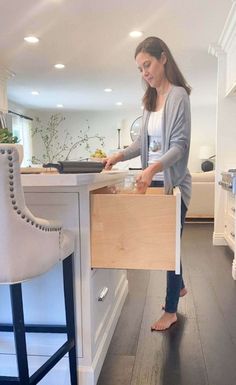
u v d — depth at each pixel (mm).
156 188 1792
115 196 1271
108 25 3246
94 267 1308
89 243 1283
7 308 1355
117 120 8492
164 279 2666
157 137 1808
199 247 3697
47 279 1333
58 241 1056
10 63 4453
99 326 1491
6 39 3578
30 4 2811
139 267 1285
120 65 4570
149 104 1872
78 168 1239
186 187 1812
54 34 3451
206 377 1396
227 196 3527
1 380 995
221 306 2123
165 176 1728
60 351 1184
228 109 3783
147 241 1271
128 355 1568
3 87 4891
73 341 1271
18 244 893
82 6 2848
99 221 1288
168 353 1580
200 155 8031
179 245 1260
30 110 8266
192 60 4336
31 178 1050
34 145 8508
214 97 6883
